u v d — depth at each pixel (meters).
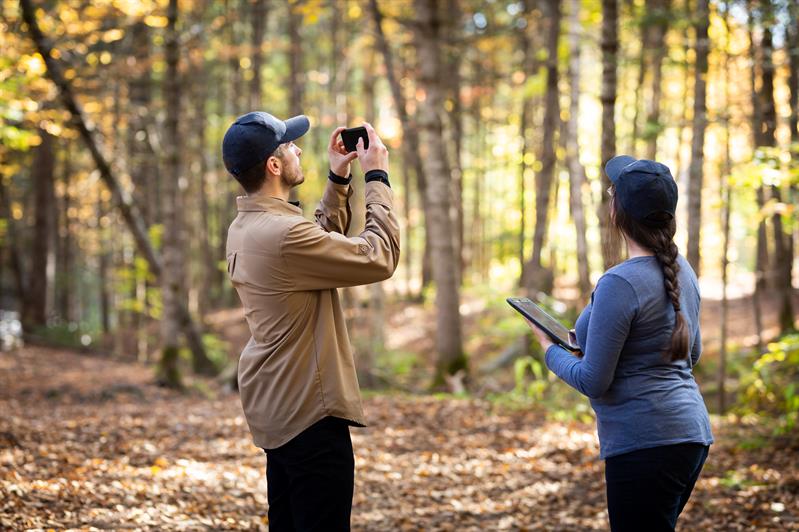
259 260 2.57
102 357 17.39
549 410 8.66
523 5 14.99
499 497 5.50
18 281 23.17
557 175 18.84
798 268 21.95
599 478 5.82
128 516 4.33
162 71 14.88
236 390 11.99
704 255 25.19
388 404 9.57
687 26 8.49
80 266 30.75
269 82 25.16
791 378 7.77
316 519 2.57
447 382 11.55
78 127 11.68
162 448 6.52
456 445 7.16
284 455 2.61
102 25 11.30
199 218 26.19
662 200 2.51
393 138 20.83
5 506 4.11
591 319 2.51
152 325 24.56
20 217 23.55
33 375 12.66
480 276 24.80
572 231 21.12
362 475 6.08
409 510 5.18
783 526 4.41
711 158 14.42
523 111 17.72
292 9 11.77
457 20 13.94
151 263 12.84
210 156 25.52
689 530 4.54
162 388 11.32
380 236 2.64
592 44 13.07
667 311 2.48
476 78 14.05
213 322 24.38
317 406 2.57
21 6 9.94
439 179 11.75
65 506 4.35
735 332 14.24
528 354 11.87
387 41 12.95
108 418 8.01
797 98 10.67
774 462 5.85
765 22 7.96
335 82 20.55
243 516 4.68
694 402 2.52
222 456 6.36
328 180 2.94
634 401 2.47
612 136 7.58
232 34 19.30
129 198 12.68
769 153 6.25
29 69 10.15
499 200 26.47
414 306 23.78
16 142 9.64
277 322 2.58
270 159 2.66
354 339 14.65
